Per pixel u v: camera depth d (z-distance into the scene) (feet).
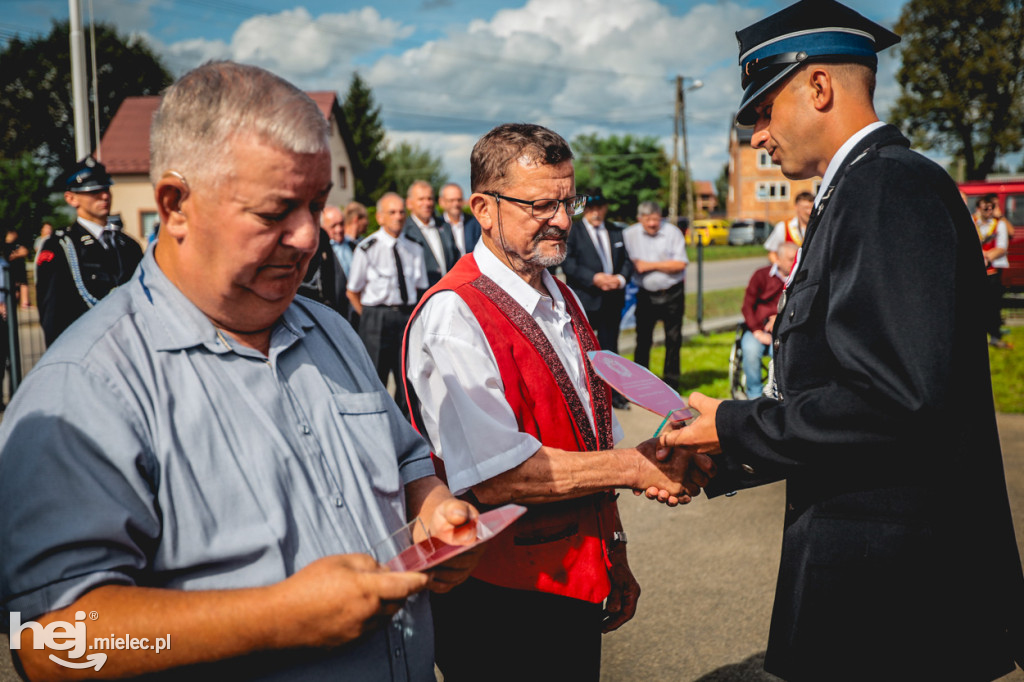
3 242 34.42
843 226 4.78
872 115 5.38
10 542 3.16
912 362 4.33
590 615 5.87
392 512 4.27
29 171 85.66
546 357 5.89
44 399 3.31
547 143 5.93
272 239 3.59
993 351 31.60
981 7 97.50
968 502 4.90
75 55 35.88
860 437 4.57
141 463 3.38
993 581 5.04
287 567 3.63
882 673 4.91
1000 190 51.11
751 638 10.32
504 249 6.12
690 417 5.45
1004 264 32.27
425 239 22.04
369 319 20.70
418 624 4.31
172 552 3.43
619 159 222.48
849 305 4.61
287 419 3.91
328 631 3.27
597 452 5.61
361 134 195.52
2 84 133.08
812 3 5.32
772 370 5.59
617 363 6.09
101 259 14.70
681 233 25.03
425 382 5.92
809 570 5.02
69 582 3.11
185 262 3.68
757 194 183.42
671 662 9.80
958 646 4.88
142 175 102.78
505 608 5.71
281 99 3.54
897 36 5.48
